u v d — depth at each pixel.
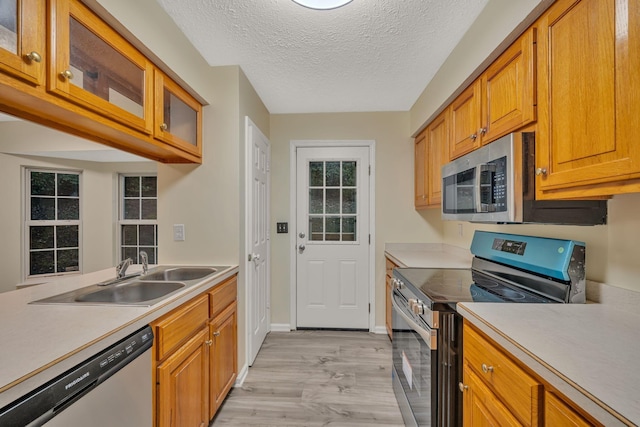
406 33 1.68
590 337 0.83
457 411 1.17
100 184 3.41
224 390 1.79
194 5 1.45
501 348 0.90
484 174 1.35
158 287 1.59
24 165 2.99
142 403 1.05
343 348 2.62
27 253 3.04
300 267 3.05
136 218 3.55
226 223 2.05
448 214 1.82
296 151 3.04
